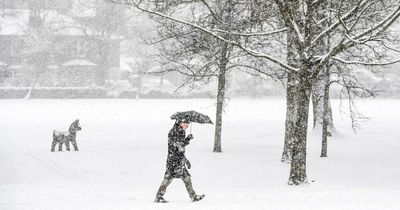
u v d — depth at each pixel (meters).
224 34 27.77
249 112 83.44
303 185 21.91
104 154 37.81
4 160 34.50
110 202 15.75
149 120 68.19
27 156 36.69
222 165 32.12
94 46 151.00
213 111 86.31
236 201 15.96
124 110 86.88
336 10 23.94
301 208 14.05
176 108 92.62
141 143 46.38
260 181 25.81
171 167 16.41
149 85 160.12
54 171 30.14
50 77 147.38
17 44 145.38
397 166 32.69
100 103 108.88
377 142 46.22
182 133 16.47
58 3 157.88
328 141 47.44
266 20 26.41
